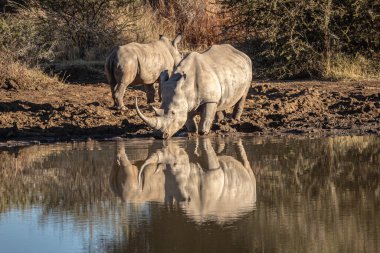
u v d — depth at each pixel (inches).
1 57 2930.6
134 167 1604.3
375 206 1269.7
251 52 3336.6
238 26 3368.6
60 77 3105.3
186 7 3661.4
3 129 2047.2
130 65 2301.9
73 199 1371.8
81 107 2348.7
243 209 1273.4
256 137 1942.7
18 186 1480.1
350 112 2219.5
